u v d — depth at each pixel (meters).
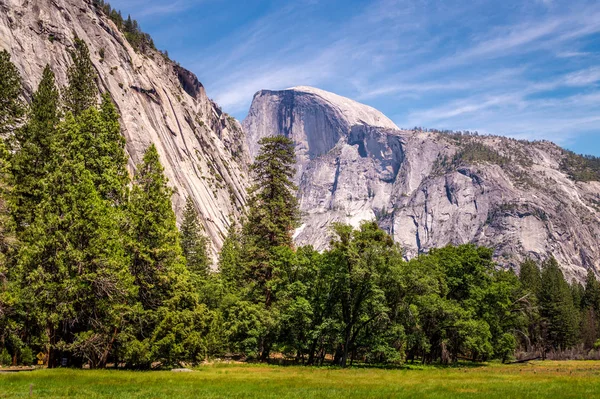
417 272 54.16
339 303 51.94
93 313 36.81
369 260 49.16
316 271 52.66
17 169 42.41
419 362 62.78
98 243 35.34
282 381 31.61
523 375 42.84
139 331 39.00
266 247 55.75
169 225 41.53
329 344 51.97
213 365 45.31
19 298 34.53
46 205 35.50
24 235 37.09
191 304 42.12
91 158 39.59
